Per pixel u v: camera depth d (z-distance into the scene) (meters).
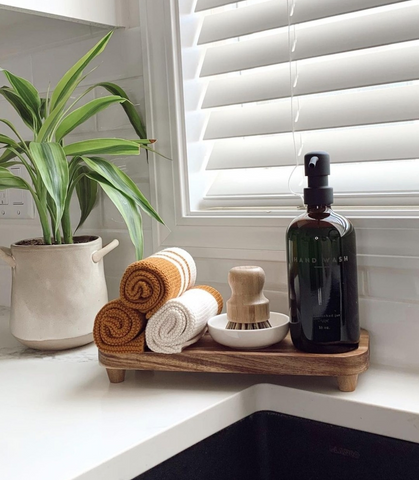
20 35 1.39
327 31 1.00
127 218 1.05
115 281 1.28
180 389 0.90
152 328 0.90
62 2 1.09
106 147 1.08
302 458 0.89
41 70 1.36
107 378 0.97
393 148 0.96
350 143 1.01
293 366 0.85
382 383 0.88
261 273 0.91
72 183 1.12
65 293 1.07
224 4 1.09
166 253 0.98
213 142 1.20
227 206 1.17
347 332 0.85
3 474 0.67
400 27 0.92
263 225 1.05
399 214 0.94
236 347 0.89
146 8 1.16
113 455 0.70
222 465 0.86
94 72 1.27
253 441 0.91
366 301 0.97
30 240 1.20
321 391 0.86
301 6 1.01
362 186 1.01
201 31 1.13
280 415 0.91
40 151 0.98
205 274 1.14
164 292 0.89
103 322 0.92
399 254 0.93
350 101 1.00
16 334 1.10
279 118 1.06
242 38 1.20
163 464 0.77
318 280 0.85
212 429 0.83
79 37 1.28
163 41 1.14
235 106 1.18
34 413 0.83
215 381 0.93
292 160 1.05
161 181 1.18
